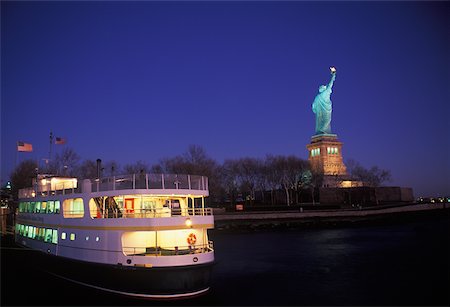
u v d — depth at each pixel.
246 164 153.50
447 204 186.12
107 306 31.45
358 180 183.50
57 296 33.94
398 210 155.38
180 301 30.31
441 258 56.78
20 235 47.31
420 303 34.38
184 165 119.50
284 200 157.38
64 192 38.25
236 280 43.19
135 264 30.77
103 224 32.81
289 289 39.06
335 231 107.31
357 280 43.00
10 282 38.31
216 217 112.94
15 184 99.88
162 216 34.09
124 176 32.84
